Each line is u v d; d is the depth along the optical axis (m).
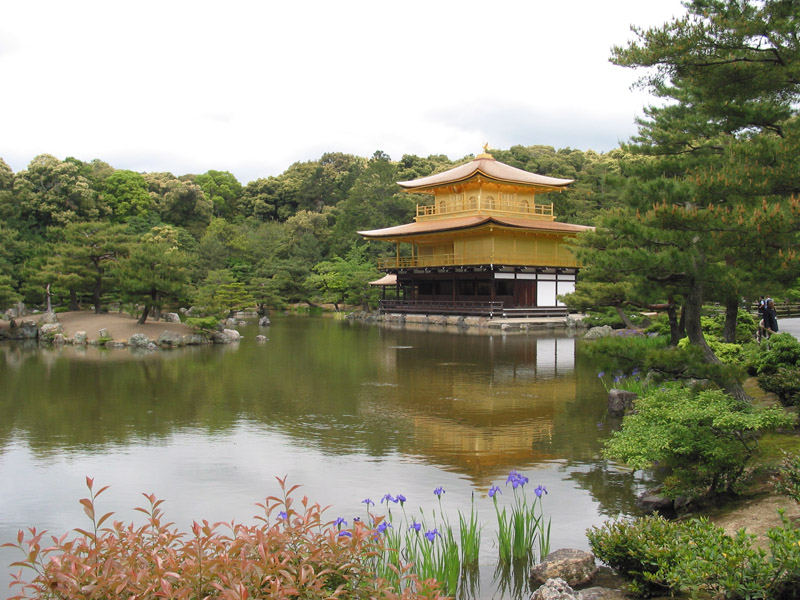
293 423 17.27
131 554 5.32
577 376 25.34
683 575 6.77
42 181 69.31
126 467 13.27
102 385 23.41
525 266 55.75
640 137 26.17
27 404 19.81
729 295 14.44
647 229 12.98
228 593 4.55
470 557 9.03
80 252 41.97
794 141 12.23
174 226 85.56
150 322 42.09
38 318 43.78
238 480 12.43
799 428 13.00
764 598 6.04
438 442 15.23
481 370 27.16
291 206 107.38
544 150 111.62
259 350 35.38
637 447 10.37
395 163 107.75
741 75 13.69
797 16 12.52
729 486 10.22
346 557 5.77
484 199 62.72
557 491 11.75
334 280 71.12
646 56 14.02
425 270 60.81
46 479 12.50
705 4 13.84
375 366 28.48
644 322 43.72
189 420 17.61
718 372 13.21
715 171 14.10
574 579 8.19
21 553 9.48
